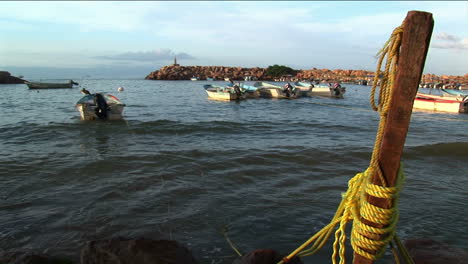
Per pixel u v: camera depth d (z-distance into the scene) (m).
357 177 2.41
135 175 7.63
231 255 4.41
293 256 3.12
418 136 13.82
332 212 5.76
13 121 15.74
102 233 4.93
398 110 1.91
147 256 3.56
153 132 13.50
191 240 4.79
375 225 2.10
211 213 5.66
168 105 25.61
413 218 5.52
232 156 9.37
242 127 15.12
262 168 8.29
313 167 8.48
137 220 5.38
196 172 7.91
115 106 16.17
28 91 42.25
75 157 9.17
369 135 13.53
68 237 4.80
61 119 16.53
